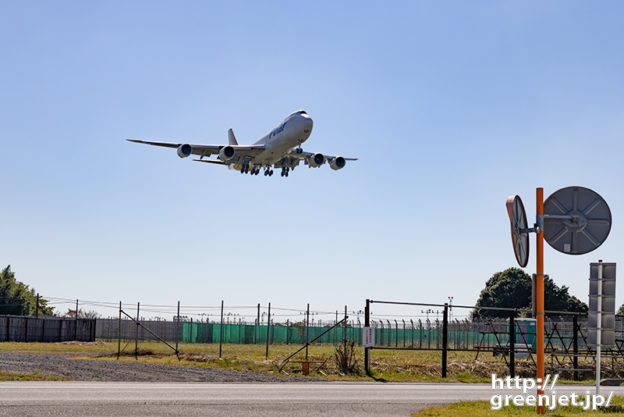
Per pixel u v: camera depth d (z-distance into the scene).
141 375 24.08
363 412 14.62
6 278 110.75
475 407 16.59
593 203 14.80
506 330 59.47
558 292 113.31
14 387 17.62
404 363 34.94
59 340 69.00
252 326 75.88
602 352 34.59
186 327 77.12
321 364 32.25
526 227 14.66
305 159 56.69
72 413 12.65
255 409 14.39
